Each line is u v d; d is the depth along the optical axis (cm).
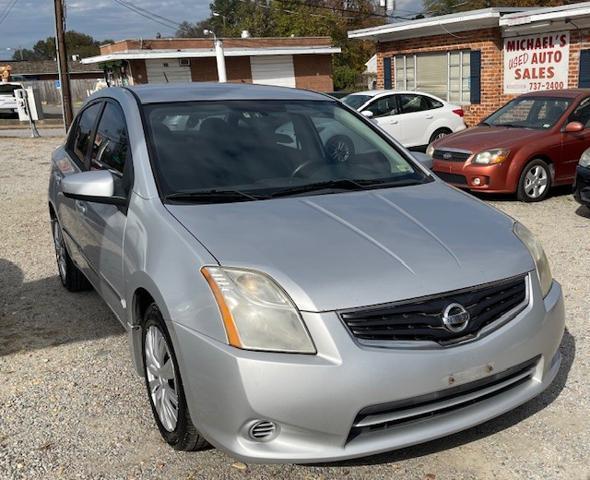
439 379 255
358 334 250
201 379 257
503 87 1577
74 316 490
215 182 339
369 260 270
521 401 287
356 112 436
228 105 396
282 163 364
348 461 296
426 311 259
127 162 357
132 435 323
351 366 244
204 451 305
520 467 289
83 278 531
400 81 1919
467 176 873
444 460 296
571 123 877
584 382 361
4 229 812
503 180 859
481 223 317
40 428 332
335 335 246
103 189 338
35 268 628
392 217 313
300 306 250
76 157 475
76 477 290
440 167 912
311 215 309
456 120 1419
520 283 288
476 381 267
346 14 5828
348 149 395
